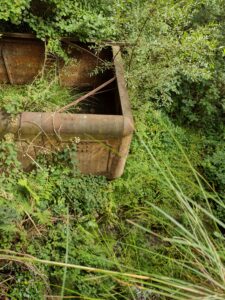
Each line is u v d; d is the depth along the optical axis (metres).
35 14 2.21
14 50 2.39
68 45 2.39
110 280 1.73
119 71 2.24
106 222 2.08
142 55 2.28
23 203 1.90
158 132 2.56
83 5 2.26
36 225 1.88
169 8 2.17
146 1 2.24
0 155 1.87
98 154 2.00
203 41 2.22
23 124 1.77
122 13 2.31
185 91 2.71
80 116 1.80
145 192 2.25
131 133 1.88
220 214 2.19
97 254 1.83
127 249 1.92
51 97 2.33
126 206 2.21
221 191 2.29
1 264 1.75
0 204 1.80
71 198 2.03
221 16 2.66
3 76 2.57
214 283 1.22
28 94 2.07
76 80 2.63
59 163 2.03
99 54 2.45
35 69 2.54
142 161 2.37
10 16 2.01
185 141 2.66
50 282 1.75
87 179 2.13
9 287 1.68
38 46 2.38
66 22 2.22
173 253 1.83
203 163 2.45
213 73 2.59
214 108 2.68
